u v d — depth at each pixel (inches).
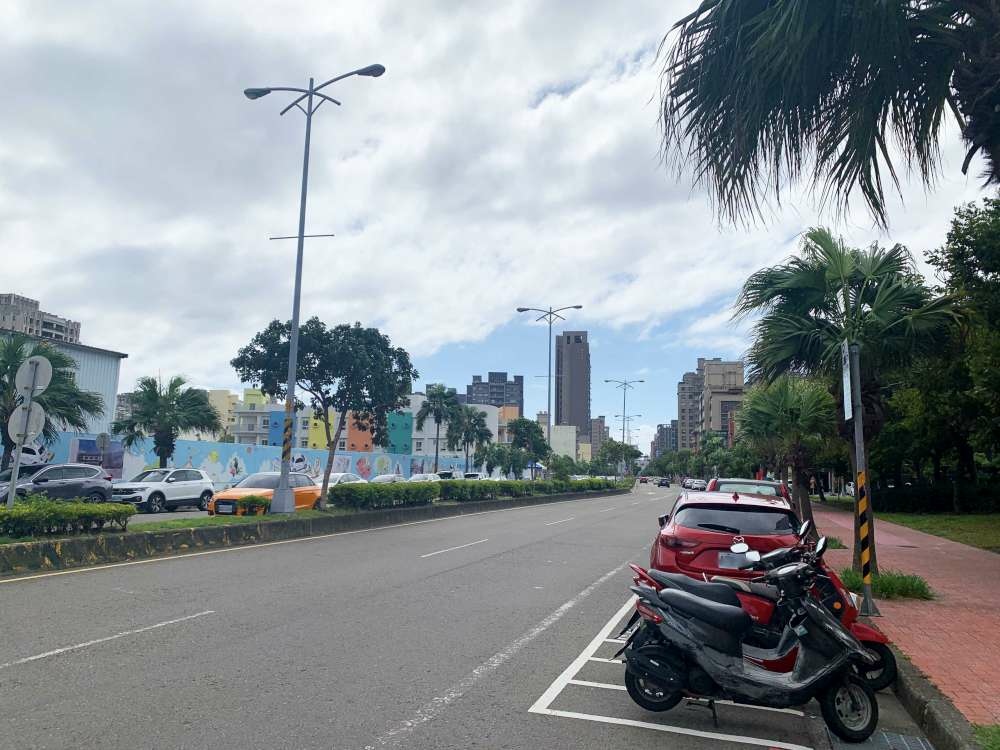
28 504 516.7
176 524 620.7
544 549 666.8
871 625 350.3
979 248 755.4
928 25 226.7
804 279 471.8
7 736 192.4
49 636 298.2
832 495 2714.1
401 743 196.2
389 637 312.7
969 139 234.7
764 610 253.3
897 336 458.9
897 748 213.9
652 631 227.8
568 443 5816.9
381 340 935.0
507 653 294.5
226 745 190.4
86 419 1608.0
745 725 226.1
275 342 887.7
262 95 813.2
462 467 3604.8
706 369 5344.5
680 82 235.3
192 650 282.0
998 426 1039.6
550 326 1808.6
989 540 818.2
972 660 287.0
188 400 1339.8
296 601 385.7
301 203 807.7
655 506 1587.1
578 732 211.6
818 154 237.8
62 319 5315.0
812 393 770.2
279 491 790.5
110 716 209.0
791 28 211.2
